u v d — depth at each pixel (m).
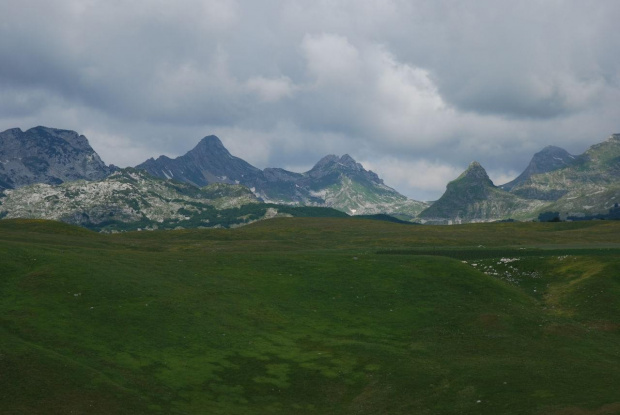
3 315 72.25
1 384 54.84
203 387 62.84
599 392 57.53
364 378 67.31
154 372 64.62
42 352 62.19
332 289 100.50
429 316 89.19
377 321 87.38
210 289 94.94
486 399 58.84
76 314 75.94
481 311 90.62
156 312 80.50
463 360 71.62
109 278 90.25
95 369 62.34
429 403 59.88
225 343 74.88
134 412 54.88
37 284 83.25
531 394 58.50
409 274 107.88
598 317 89.81
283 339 78.81
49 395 54.66
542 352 73.81
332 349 75.56
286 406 60.66
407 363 70.62
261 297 95.00
